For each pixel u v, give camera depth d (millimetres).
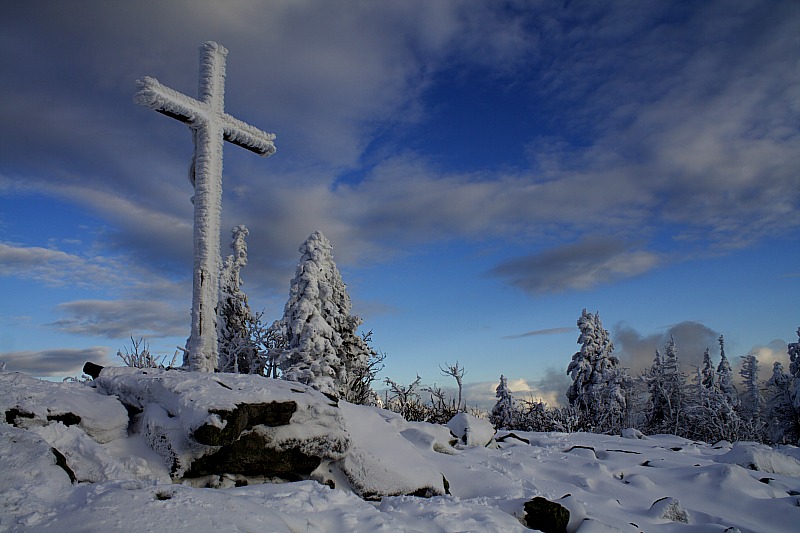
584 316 35719
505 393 31703
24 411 5898
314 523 5262
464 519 6297
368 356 20797
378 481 7453
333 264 21266
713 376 43906
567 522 7219
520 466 10102
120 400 7219
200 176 9672
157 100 9094
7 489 4312
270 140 10781
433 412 20297
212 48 10016
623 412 33312
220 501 4723
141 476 6148
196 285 9336
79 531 3850
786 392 36719
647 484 10016
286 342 18234
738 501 9484
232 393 6863
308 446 7203
